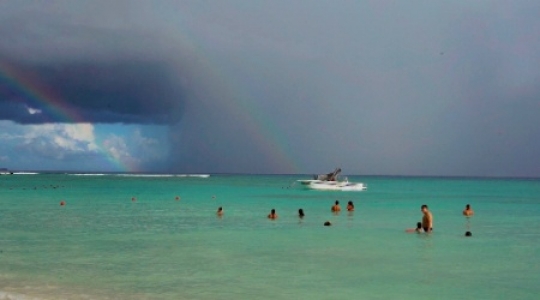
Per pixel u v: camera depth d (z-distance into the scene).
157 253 21.67
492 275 17.97
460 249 23.34
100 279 16.86
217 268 18.70
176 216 38.19
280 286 16.12
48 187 88.00
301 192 79.56
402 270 18.64
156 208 45.94
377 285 16.41
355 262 20.00
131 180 145.88
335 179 89.19
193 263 19.58
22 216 37.19
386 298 14.94
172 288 15.76
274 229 30.16
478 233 29.17
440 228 31.67
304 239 26.05
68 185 98.81
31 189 80.12
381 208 48.34
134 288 15.70
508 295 15.40
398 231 29.50
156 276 17.33
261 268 18.69
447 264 19.80
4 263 19.39
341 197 66.75
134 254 21.41
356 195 72.50
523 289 16.11
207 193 74.06
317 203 54.25
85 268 18.56
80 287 15.80
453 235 28.09
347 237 26.84
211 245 23.92
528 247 24.06
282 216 38.66
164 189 86.00
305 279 17.11
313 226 31.80
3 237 26.12
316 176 92.56
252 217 37.66
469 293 15.59
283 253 21.83
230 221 34.59
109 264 19.28
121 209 44.50
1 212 40.44
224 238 26.23
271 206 49.47
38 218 35.84
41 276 17.23
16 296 14.30
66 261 19.84
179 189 86.88
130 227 30.72
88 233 27.83
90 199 57.72
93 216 37.69
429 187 117.50
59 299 14.38
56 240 25.20
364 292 15.55
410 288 16.11
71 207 46.16
